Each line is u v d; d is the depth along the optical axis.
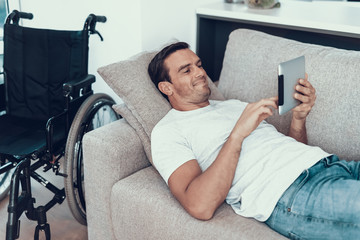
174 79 1.58
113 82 1.62
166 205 1.40
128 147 1.56
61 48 2.01
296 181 1.32
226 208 1.39
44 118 2.07
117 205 1.52
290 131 1.62
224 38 2.58
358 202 1.19
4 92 2.24
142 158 1.63
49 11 2.40
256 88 1.87
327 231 1.23
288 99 1.35
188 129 1.49
